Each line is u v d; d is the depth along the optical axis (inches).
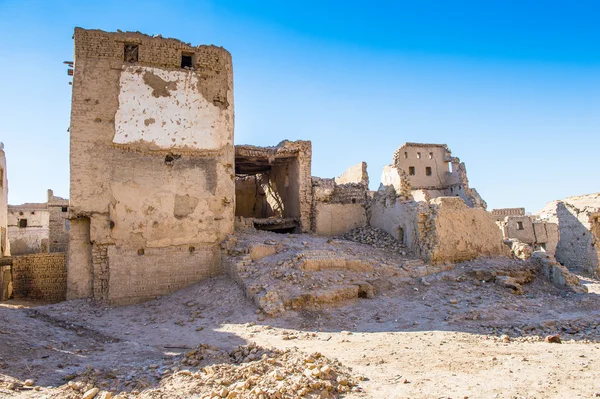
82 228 683.4
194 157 741.9
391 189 866.1
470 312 523.2
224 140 767.1
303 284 581.6
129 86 717.3
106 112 700.7
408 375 299.4
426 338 420.8
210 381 289.4
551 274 679.7
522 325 479.5
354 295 583.2
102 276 668.7
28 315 578.2
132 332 499.5
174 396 271.1
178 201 720.3
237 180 1247.5
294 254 653.3
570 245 1044.5
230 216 751.1
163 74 739.4
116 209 685.3
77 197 672.4
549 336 403.9
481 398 248.7
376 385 281.3
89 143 686.5
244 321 512.7
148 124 721.0
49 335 450.6
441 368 313.1
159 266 695.1
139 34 732.0
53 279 882.1
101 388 296.4
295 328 486.3
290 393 254.8
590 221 982.4
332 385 273.7
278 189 1084.5
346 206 963.3
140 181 704.4
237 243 735.7
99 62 706.2
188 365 340.2
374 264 674.8
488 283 650.2
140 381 301.0
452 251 719.7
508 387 264.8
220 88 775.1
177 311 593.0
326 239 835.4
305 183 952.9
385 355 357.4
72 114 683.4
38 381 307.4
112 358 379.2
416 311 541.3
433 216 731.4
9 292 931.3
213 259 724.0
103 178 686.5
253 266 648.4
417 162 1659.7
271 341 427.8
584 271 991.6
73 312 606.2
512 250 806.5
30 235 1517.0
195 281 710.5
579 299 594.2
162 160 722.8
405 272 668.7
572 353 341.1
